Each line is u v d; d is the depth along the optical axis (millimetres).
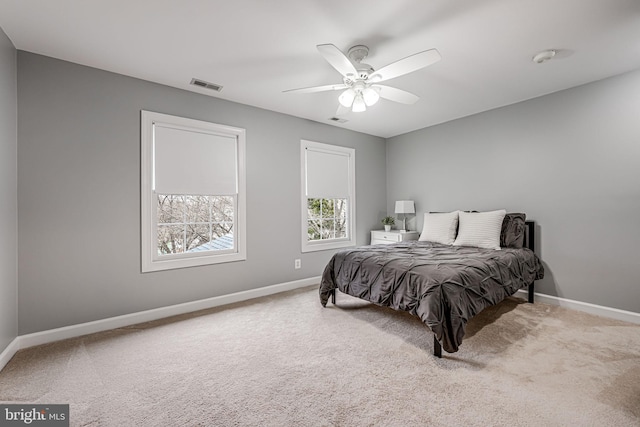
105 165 2670
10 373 1938
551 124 3260
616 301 2832
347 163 4695
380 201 5141
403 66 2002
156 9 1875
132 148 2803
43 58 2408
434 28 2080
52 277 2432
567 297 3148
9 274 2152
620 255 2809
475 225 3395
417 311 2127
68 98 2508
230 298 3398
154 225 2947
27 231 2332
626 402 1600
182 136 3113
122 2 1807
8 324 2129
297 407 1591
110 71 2699
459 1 1806
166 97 3000
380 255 2814
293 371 1944
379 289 2508
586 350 2180
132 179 2801
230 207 3549
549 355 2111
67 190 2496
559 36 2186
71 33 2127
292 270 3994
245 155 3553
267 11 1900
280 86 3061
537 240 3371
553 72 2766
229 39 2219
